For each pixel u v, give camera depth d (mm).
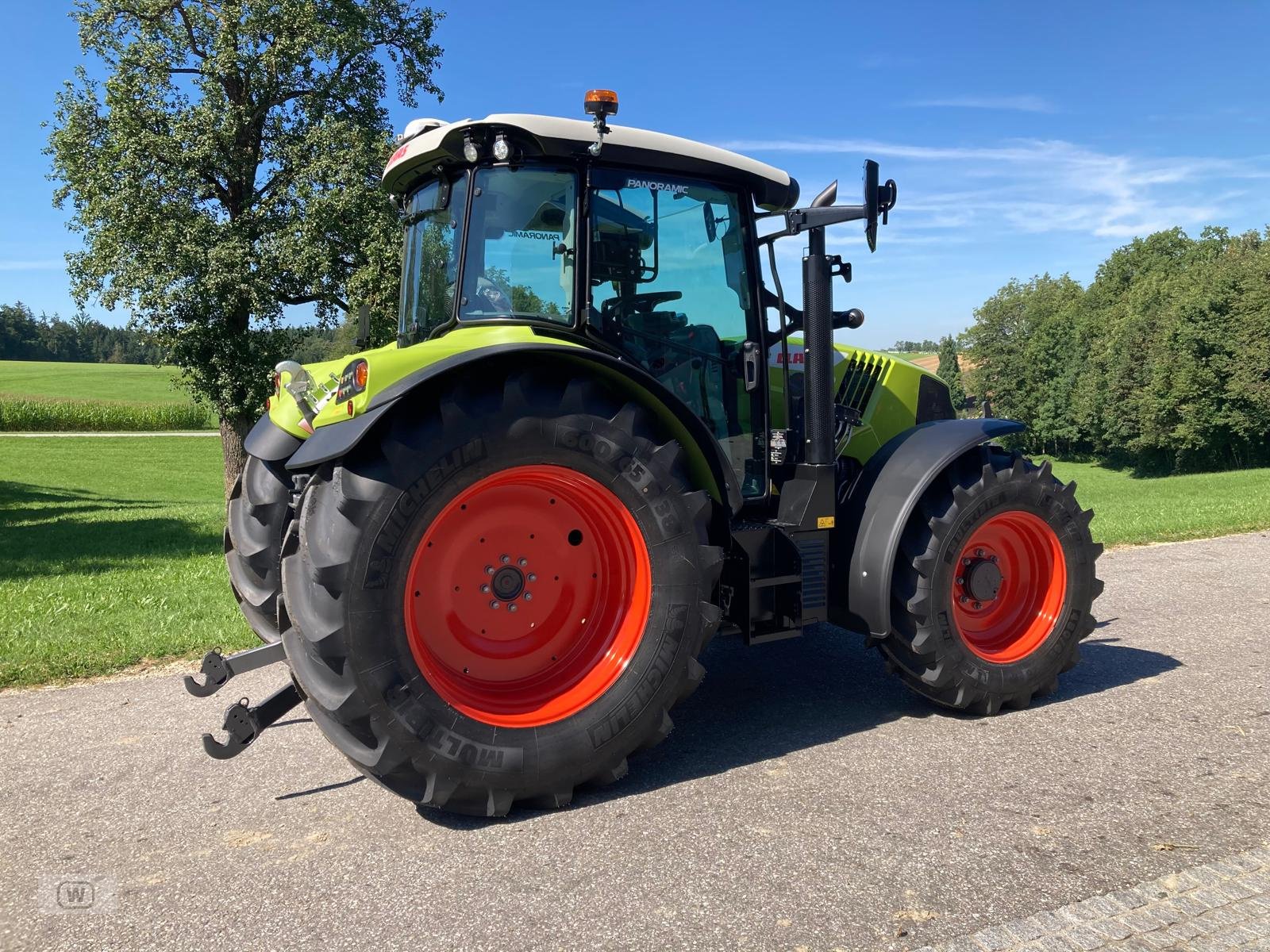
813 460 3645
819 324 3625
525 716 2920
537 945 2146
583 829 2771
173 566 8578
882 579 3590
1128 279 69438
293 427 3979
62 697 4172
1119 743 3414
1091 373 58812
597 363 2988
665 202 3541
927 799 2939
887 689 4188
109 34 14070
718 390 3707
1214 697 3941
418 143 3422
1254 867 2459
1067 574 3898
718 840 2674
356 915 2297
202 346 14055
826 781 3105
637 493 3031
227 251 13195
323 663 2713
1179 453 45812
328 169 13375
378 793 3084
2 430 53656
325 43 14211
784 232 3689
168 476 32031
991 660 3766
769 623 3576
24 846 2715
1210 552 7555
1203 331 43281
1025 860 2516
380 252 12930
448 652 2988
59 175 14117
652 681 3039
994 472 3740
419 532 2738
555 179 3309
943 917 2230
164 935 2215
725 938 2158
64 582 7367
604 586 3230
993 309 76125
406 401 2848
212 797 3053
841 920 2225
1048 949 2092
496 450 2824
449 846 2680
